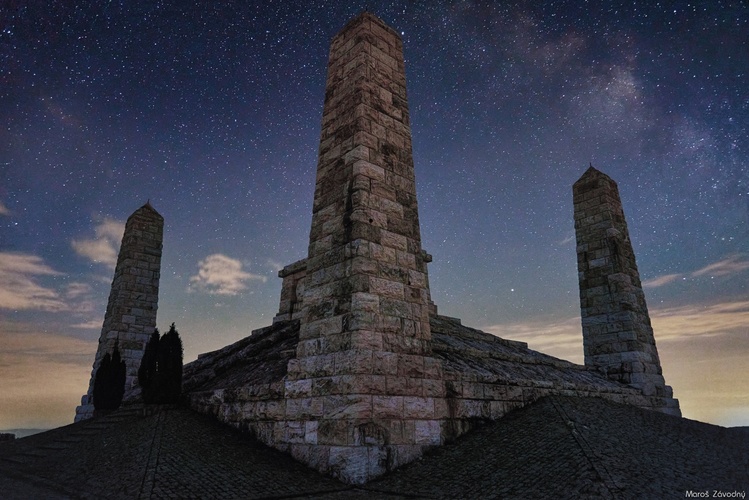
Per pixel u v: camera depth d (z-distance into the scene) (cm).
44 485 1026
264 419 1252
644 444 1063
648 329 2247
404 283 1266
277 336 1883
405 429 1099
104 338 2564
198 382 1675
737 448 1113
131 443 1188
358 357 1081
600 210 2388
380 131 1402
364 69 1437
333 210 1339
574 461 920
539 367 1831
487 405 1297
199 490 874
